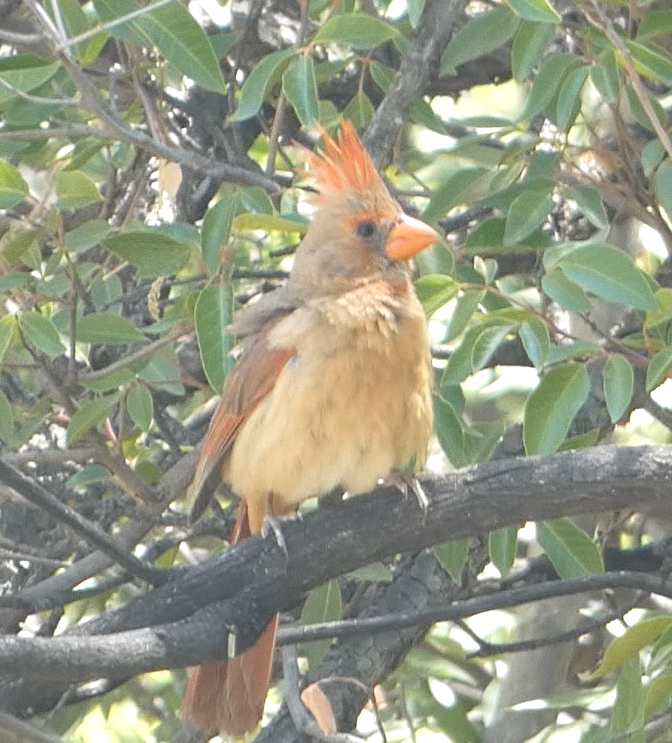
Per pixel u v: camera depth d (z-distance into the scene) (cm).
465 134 1222
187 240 920
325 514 831
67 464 1100
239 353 925
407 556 1109
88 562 1023
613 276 816
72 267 934
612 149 1127
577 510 815
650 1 976
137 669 736
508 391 1324
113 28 915
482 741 1148
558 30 1030
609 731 840
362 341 859
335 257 898
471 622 1268
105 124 957
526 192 944
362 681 1058
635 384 1058
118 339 945
